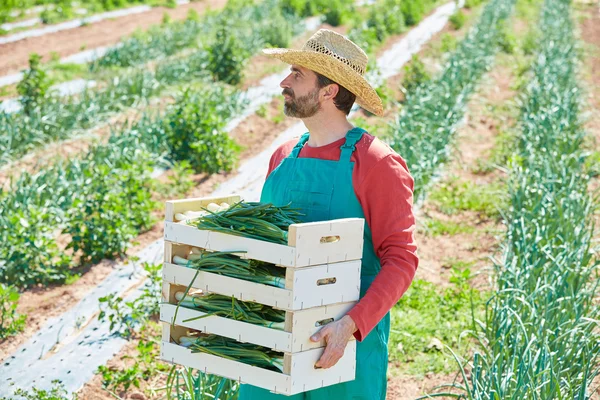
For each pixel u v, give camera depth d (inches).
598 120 484.1
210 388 142.9
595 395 171.0
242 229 105.7
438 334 213.9
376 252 112.3
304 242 100.9
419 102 443.8
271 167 126.0
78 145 406.0
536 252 217.5
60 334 221.6
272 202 118.6
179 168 356.2
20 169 368.8
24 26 869.8
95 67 616.1
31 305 243.1
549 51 649.0
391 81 598.2
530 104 451.2
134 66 616.1
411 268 108.3
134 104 472.1
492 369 148.2
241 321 106.4
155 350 207.3
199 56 617.9
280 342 103.0
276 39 761.6
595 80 628.4
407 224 109.3
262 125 473.1
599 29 1000.9
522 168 320.2
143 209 305.9
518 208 273.9
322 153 114.7
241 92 499.2
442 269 269.1
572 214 243.1
